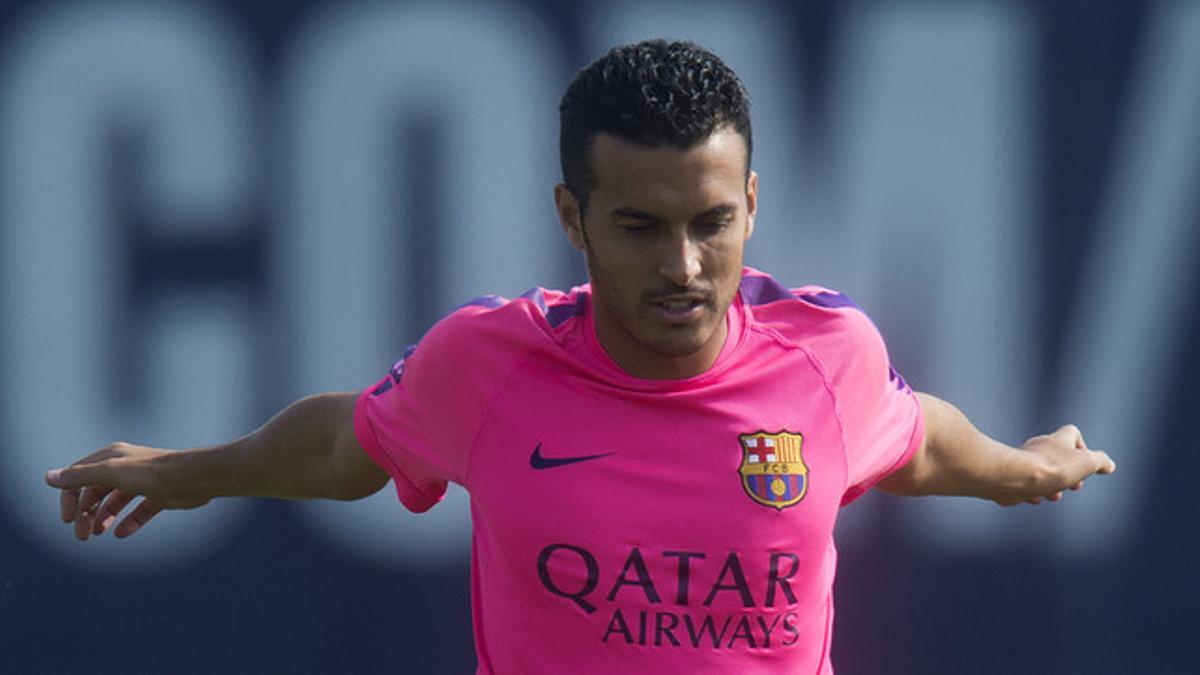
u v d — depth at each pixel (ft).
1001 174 58.03
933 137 57.88
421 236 57.93
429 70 57.72
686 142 27.91
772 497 30.45
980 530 58.70
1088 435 58.49
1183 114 58.08
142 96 57.41
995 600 58.90
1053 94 58.03
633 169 28.07
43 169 57.26
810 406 31.17
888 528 58.65
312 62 57.57
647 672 30.63
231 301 57.77
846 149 57.67
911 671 58.70
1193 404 58.44
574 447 30.73
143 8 57.36
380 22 57.67
